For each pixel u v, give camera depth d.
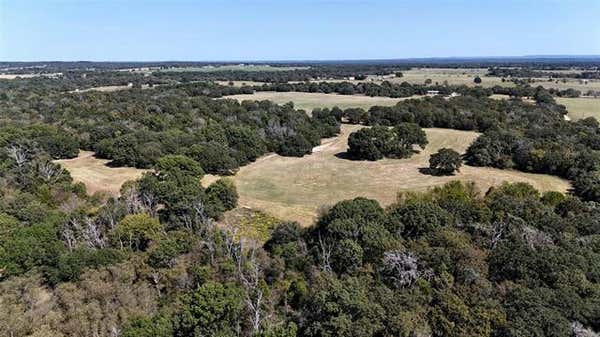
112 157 77.38
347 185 69.75
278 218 52.31
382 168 77.56
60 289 32.25
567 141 77.12
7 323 28.86
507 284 31.39
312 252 38.72
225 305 28.59
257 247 41.62
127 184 54.25
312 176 74.50
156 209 47.56
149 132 81.44
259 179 73.12
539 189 64.12
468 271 32.03
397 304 29.73
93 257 35.00
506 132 79.75
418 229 39.31
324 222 41.94
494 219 41.62
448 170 73.12
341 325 27.59
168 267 35.88
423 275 32.69
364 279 32.78
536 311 27.94
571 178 67.69
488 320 28.20
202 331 27.86
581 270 31.94
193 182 53.84
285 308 32.62
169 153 75.38
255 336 27.38
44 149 75.50
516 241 35.62
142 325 27.98
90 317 30.19
